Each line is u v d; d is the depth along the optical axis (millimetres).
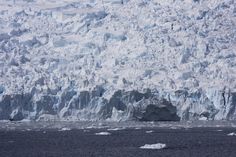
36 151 176250
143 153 165500
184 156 156375
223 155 158750
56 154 167125
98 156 160500
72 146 193000
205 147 183250
